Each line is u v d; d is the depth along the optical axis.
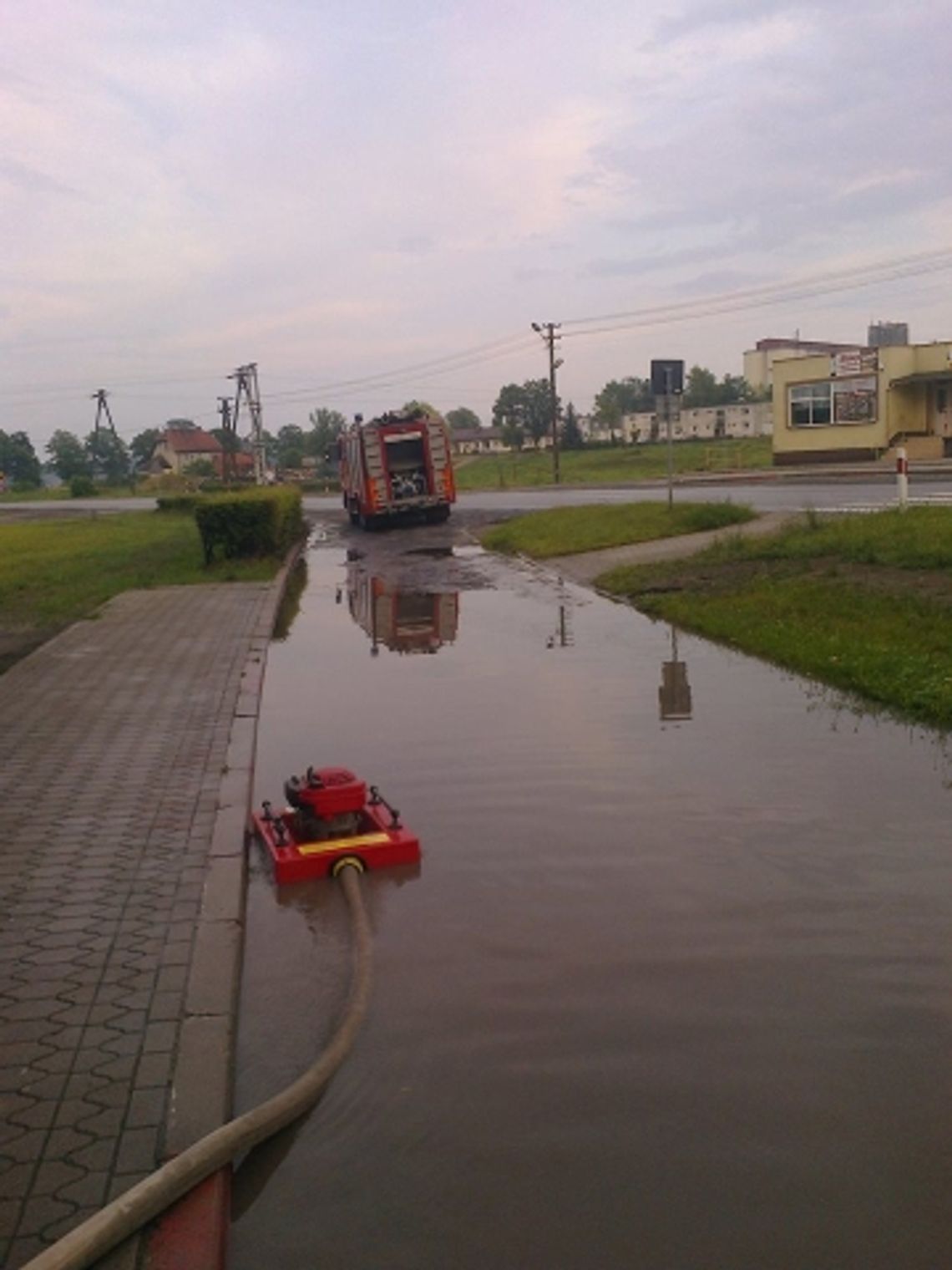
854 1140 3.87
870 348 48.41
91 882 6.15
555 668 12.02
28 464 139.38
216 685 11.34
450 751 8.89
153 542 33.78
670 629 13.98
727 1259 3.38
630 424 123.31
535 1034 4.61
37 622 16.89
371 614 17.41
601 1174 3.76
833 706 9.56
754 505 28.83
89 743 9.18
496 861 6.50
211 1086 4.14
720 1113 4.04
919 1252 3.37
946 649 10.57
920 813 6.88
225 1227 3.54
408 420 36.56
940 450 47.34
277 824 6.84
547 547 23.75
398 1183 3.77
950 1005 4.70
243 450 131.38
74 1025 4.60
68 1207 3.51
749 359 116.75
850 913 5.59
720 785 7.62
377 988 5.05
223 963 5.12
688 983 4.97
